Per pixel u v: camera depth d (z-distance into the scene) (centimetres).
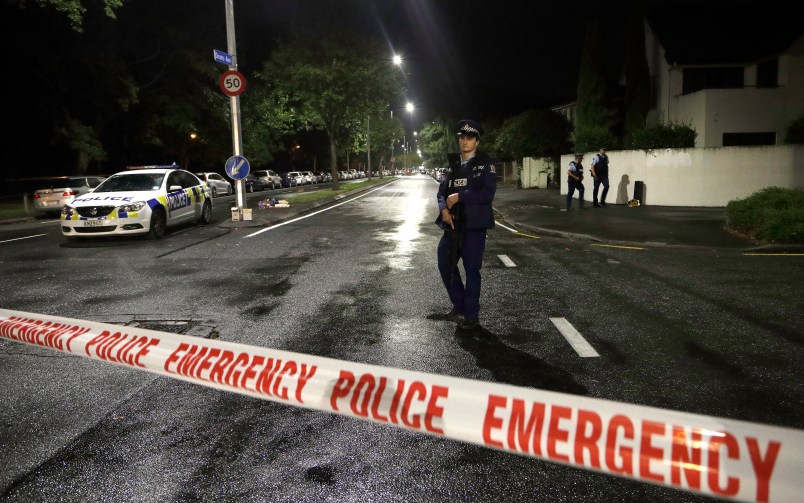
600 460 202
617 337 537
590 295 709
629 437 198
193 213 1510
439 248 578
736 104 2527
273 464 316
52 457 328
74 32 2672
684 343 516
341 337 550
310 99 3403
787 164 1739
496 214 1772
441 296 720
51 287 798
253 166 5203
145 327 589
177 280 838
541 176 3200
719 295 696
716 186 1802
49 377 448
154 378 445
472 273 552
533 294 719
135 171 1427
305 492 289
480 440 225
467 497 283
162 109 3497
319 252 1093
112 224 1216
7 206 2631
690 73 2800
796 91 2516
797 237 1030
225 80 1561
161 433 355
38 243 1280
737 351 492
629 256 998
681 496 283
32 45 2550
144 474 309
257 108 4106
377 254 1064
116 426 365
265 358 294
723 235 1177
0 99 2809
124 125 3509
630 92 2839
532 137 3250
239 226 1519
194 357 316
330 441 341
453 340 536
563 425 210
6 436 354
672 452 191
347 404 260
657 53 2964
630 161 1972
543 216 1605
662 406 383
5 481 304
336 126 3609
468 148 542
